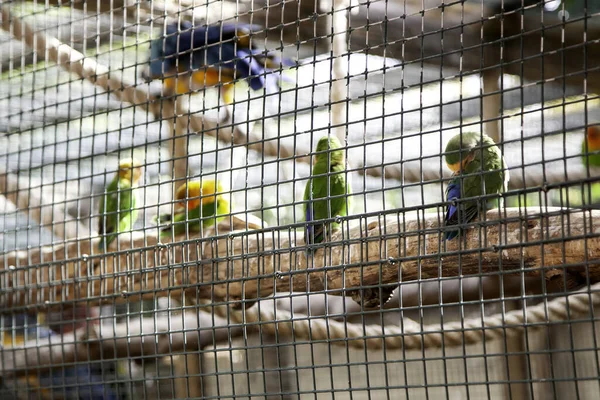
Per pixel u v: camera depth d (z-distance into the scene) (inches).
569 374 243.8
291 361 281.6
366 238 89.6
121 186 159.3
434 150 247.8
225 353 263.7
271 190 250.4
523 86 76.9
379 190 88.0
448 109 232.7
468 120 233.5
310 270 93.3
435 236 104.6
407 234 86.5
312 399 283.9
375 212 88.7
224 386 274.4
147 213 242.2
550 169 234.2
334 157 120.2
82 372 211.0
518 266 97.3
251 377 272.5
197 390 220.8
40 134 233.0
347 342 88.6
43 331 221.0
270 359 274.2
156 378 104.7
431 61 215.0
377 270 110.5
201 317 228.2
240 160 217.5
